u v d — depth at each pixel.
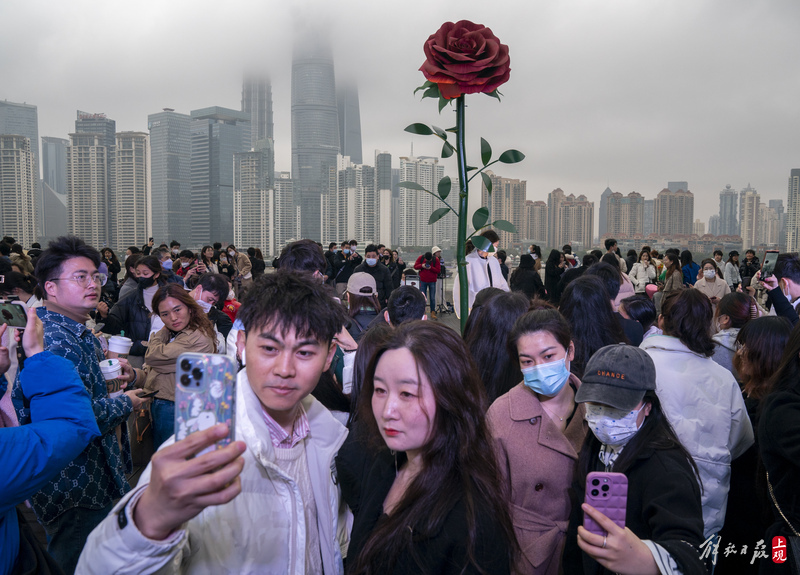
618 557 1.24
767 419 1.92
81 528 2.33
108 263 13.37
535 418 1.95
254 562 1.23
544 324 1.93
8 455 1.24
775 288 3.73
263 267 14.15
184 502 0.83
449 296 16.50
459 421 1.22
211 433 0.83
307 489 1.42
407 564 1.16
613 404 1.57
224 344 4.06
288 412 1.36
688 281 11.27
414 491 1.22
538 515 1.87
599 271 3.95
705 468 2.13
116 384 2.95
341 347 2.37
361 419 1.51
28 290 4.66
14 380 2.04
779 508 1.88
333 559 1.46
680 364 2.32
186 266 11.04
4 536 1.30
